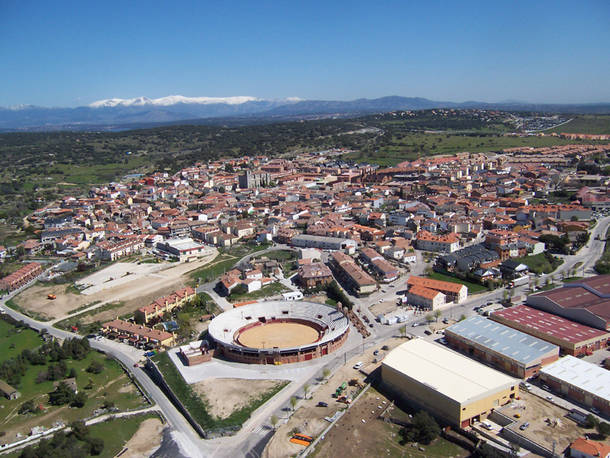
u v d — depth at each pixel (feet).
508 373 575.79
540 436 453.99
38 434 505.25
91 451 477.36
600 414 485.97
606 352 612.70
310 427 497.05
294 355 640.99
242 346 650.84
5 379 617.62
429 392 506.07
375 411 519.19
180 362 650.84
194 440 491.72
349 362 629.10
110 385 616.80
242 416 521.24
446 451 455.63
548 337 624.18
